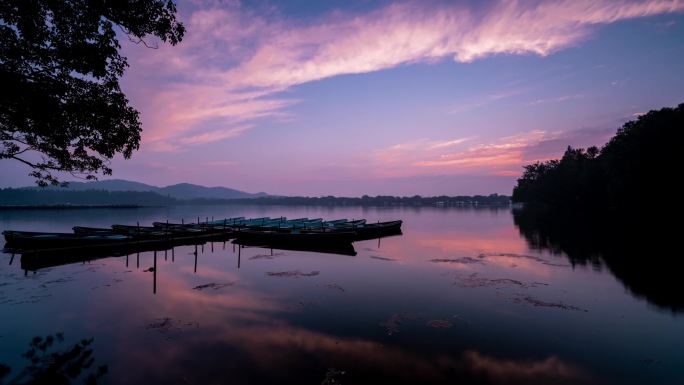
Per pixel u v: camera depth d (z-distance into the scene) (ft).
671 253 68.64
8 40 26.61
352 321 34.30
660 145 136.15
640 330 31.86
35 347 28.07
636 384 23.04
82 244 75.66
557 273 54.95
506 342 29.40
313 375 23.91
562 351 27.76
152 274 56.13
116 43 30.55
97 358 26.25
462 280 51.24
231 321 34.04
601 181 211.41
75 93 30.25
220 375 23.85
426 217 257.55
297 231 98.63
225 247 91.71
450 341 29.58
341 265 64.13
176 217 274.57
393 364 25.54
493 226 154.61
